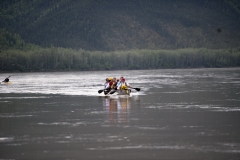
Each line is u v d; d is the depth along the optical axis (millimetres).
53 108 144625
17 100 173500
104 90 192750
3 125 110688
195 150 82938
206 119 116562
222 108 140125
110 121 114625
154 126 106438
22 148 85938
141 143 88562
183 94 193875
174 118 118688
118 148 85000
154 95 189375
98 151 83000
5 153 82562
